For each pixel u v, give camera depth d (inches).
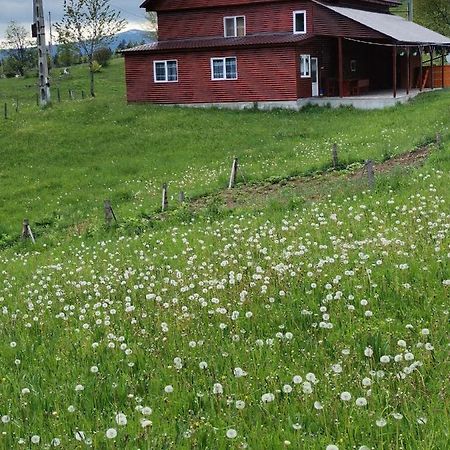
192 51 1780.3
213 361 280.8
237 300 364.5
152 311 379.2
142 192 1095.6
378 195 681.0
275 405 231.3
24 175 1299.2
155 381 270.8
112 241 740.7
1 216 1072.8
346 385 241.3
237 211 777.6
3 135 1556.3
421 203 570.3
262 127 1503.4
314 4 1720.0
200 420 229.6
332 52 1854.1
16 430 238.2
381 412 213.3
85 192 1163.3
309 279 380.2
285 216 653.3
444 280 345.1
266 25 1784.0
